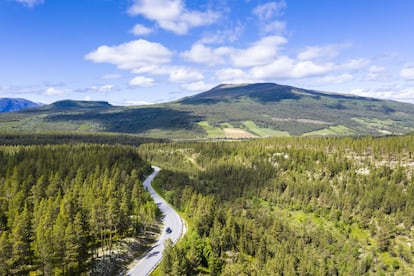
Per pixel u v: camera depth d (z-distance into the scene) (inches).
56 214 2906.0
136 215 3745.1
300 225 5600.4
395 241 4707.2
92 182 4259.4
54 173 4709.6
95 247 2967.5
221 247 3405.5
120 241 3189.0
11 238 2298.2
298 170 7283.5
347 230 5221.5
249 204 6505.9
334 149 7770.7
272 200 6697.8
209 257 3095.5
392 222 5049.2
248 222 4050.2
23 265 2288.4
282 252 3786.9
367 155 7027.6
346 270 4220.0
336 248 4746.6
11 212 3137.3
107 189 3814.0
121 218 3218.5
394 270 4237.2
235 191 6904.5
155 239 3526.1
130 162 6648.6
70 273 2377.0
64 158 5570.9
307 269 3695.9
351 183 6215.6
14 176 4224.9
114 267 2751.0
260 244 3678.6
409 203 5157.5
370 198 5536.4
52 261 2282.2
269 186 7052.2
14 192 3828.7
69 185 4234.7
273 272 3164.4
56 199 3292.3
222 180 7381.9
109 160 5885.8
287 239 4707.2
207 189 6599.4
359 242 4904.0
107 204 3166.8
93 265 2640.3
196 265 2874.0
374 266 4308.6
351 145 7578.7
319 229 5260.8
